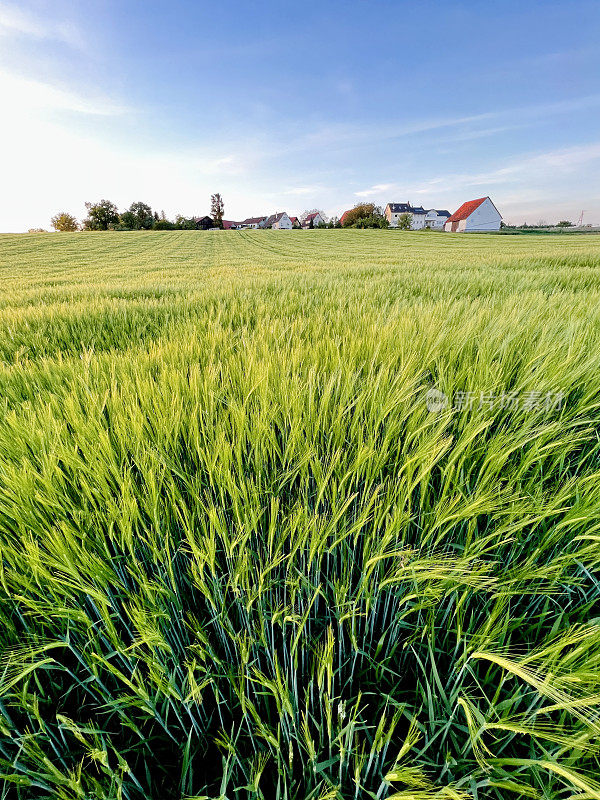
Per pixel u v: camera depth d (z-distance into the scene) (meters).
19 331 3.45
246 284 6.07
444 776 0.72
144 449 1.09
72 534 0.86
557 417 1.38
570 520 0.87
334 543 0.84
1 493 0.94
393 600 0.91
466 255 15.25
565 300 3.23
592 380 1.49
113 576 0.83
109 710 0.81
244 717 0.77
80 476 0.97
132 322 3.60
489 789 0.69
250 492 0.98
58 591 0.80
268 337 2.39
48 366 2.13
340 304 3.63
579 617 0.91
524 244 29.73
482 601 0.94
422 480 0.99
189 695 0.71
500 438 1.13
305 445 1.12
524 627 0.95
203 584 0.82
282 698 0.70
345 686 0.91
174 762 0.84
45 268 17.67
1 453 1.11
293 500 1.10
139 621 0.73
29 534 0.85
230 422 1.30
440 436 1.15
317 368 1.75
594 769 0.63
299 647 0.90
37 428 1.22
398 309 3.08
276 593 0.88
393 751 0.83
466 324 2.19
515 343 1.89
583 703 0.53
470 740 0.64
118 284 7.90
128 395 1.44
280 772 0.70
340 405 1.27
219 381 1.68
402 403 1.33
